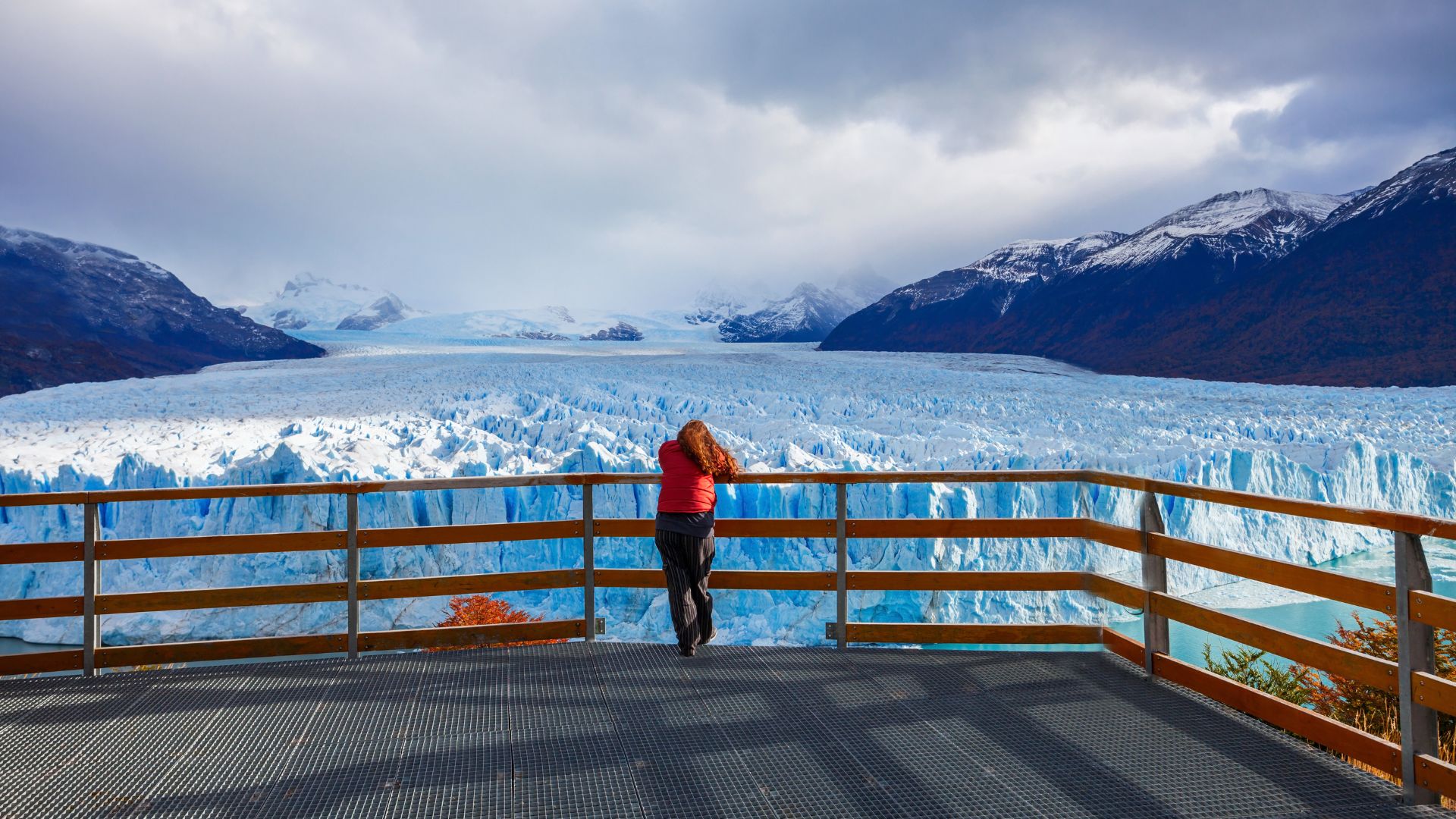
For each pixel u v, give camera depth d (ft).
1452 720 12.25
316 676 12.65
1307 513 9.52
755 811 8.46
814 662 13.08
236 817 8.49
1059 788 8.91
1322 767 9.38
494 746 10.09
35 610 12.89
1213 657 45.65
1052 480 13.43
